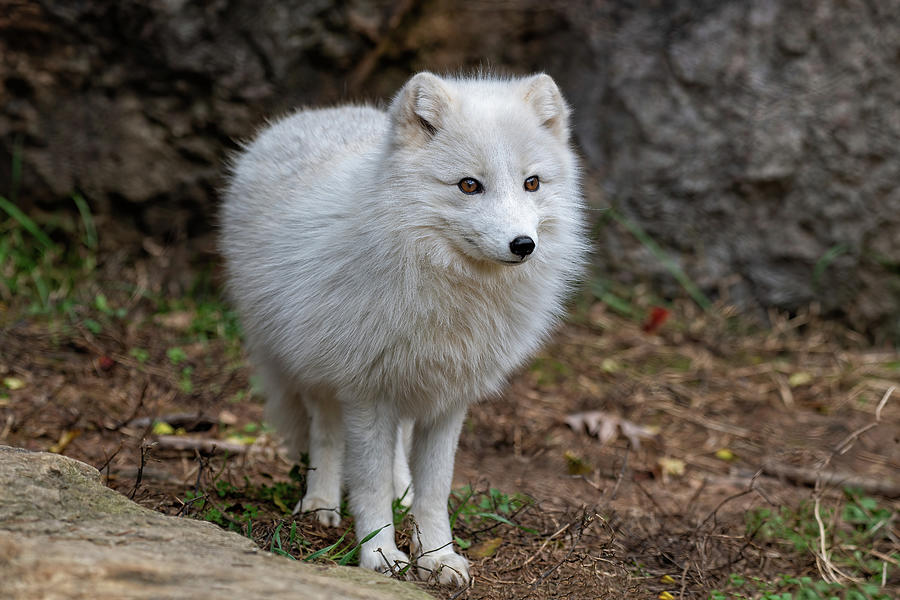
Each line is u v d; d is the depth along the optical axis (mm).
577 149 14453
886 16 13750
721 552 8055
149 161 13234
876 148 14000
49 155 12977
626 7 14211
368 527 6828
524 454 10305
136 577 4496
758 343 13781
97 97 12992
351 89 13719
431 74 6340
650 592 7145
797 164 14102
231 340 12039
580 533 7395
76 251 13156
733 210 14359
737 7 13945
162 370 10969
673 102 14188
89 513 5281
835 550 8367
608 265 14539
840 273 14336
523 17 14305
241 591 4523
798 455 10734
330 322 6707
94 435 9125
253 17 13016
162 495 7551
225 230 8492
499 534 7785
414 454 7262
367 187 6598
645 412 11609
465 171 6230
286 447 8977
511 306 6766
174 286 13312
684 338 13586
